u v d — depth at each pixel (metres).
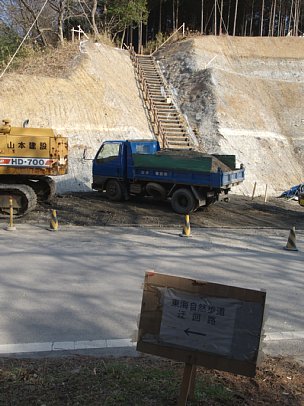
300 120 31.12
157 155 16.17
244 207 18.56
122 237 12.19
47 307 6.92
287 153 28.33
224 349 3.56
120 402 3.84
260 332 3.51
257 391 4.30
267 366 5.06
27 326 6.18
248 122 29.02
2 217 14.09
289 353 5.73
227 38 37.72
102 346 5.60
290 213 18.09
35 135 14.08
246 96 30.95
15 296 7.36
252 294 3.53
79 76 26.55
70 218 14.36
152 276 3.76
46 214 14.85
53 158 14.02
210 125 27.50
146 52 38.16
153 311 3.74
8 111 22.58
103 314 6.72
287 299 7.84
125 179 17.16
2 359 5.01
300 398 4.23
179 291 3.70
